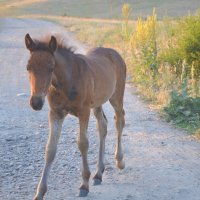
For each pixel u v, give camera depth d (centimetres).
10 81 1752
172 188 777
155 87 1489
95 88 792
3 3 10444
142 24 1783
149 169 865
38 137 1057
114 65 906
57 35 755
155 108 1301
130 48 2019
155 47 1686
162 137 1051
